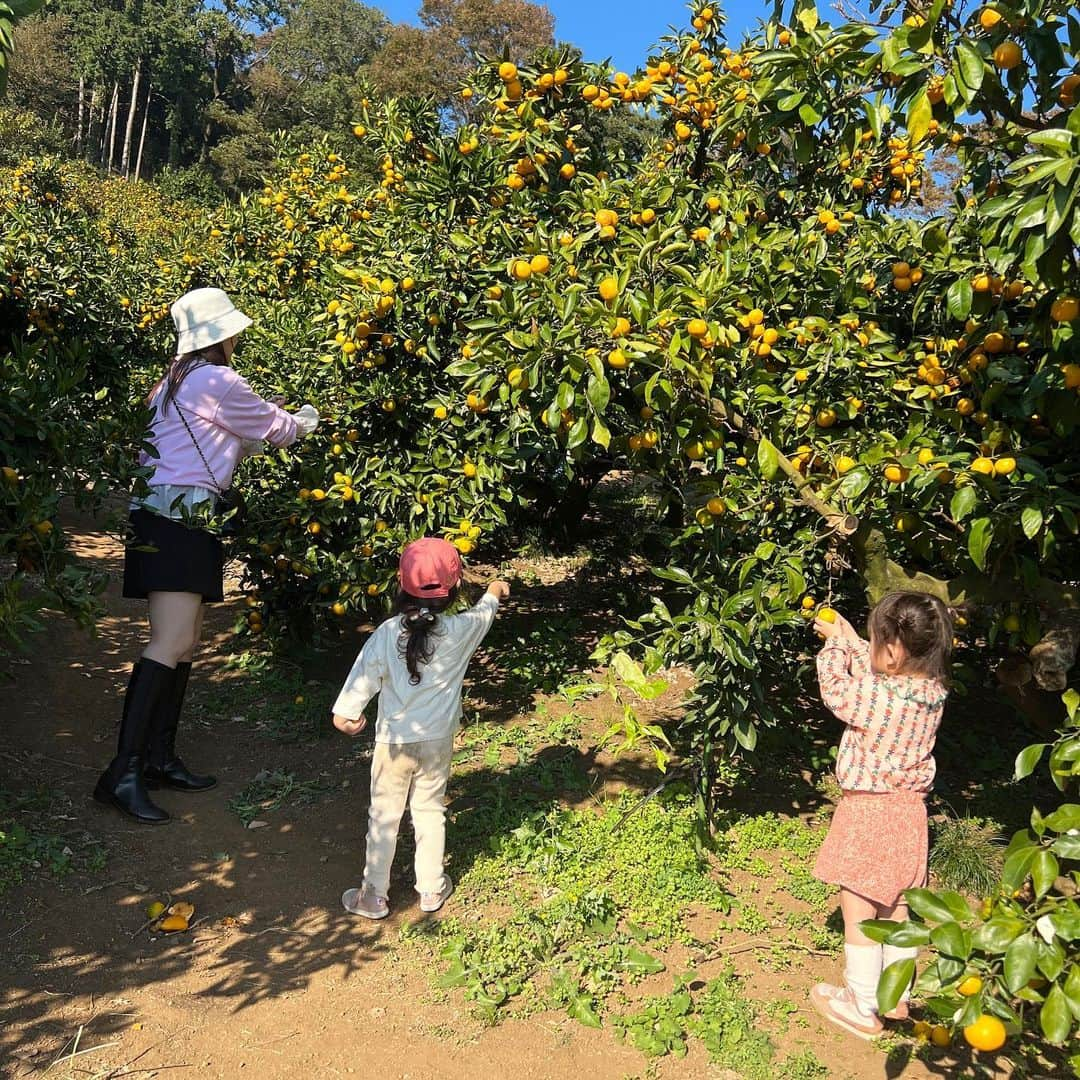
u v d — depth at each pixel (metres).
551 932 2.85
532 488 6.00
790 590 2.87
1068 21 2.27
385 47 37.59
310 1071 2.30
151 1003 2.49
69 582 2.90
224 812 3.51
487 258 4.00
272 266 6.88
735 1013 2.55
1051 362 2.66
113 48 48.44
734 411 2.97
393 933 2.88
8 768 3.55
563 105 4.36
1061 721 3.07
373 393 4.27
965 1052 2.48
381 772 2.88
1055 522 2.81
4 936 2.67
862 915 2.54
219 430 3.50
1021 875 1.73
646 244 2.89
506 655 5.29
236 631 5.16
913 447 2.80
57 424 3.04
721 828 3.58
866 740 2.53
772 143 4.01
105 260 7.98
